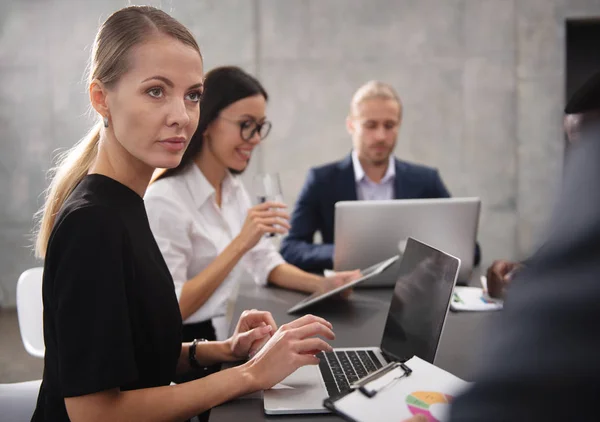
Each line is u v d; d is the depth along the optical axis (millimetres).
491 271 1891
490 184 4746
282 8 4629
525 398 525
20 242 4719
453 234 2061
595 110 580
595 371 501
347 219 2064
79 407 938
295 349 1093
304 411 1042
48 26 4578
